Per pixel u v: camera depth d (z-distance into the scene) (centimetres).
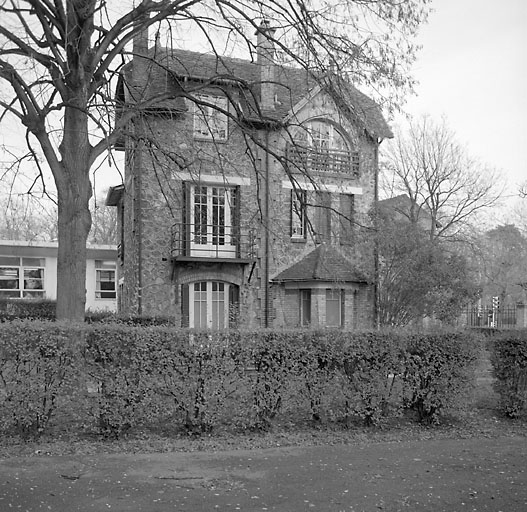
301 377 982
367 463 809
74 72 1251
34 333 872
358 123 1442
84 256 1273
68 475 729
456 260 2216
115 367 899
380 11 1262
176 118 2133
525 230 4772
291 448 894
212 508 620
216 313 2264
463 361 1070
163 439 917
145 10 1270
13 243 3459
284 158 1522
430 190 3141
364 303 2367
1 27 1131
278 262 2330
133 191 2239
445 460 831
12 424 881
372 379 1016
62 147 1271
